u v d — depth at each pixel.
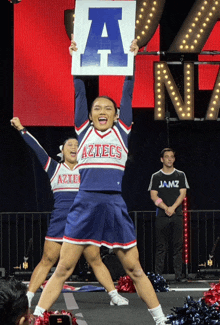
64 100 11.28
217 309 4.33
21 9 11.32
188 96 10.79
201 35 11.05
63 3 11.37
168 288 8.09
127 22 5.04
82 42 5.00
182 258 10.53
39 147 6.57
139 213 11.20
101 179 4.70
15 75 11.23
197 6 11.08
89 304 6.64
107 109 4.81
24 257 10.62
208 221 11.20
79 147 4.83
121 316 5.63
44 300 4.65
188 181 11.27
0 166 11.20
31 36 11.32
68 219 4.75
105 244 4.70
